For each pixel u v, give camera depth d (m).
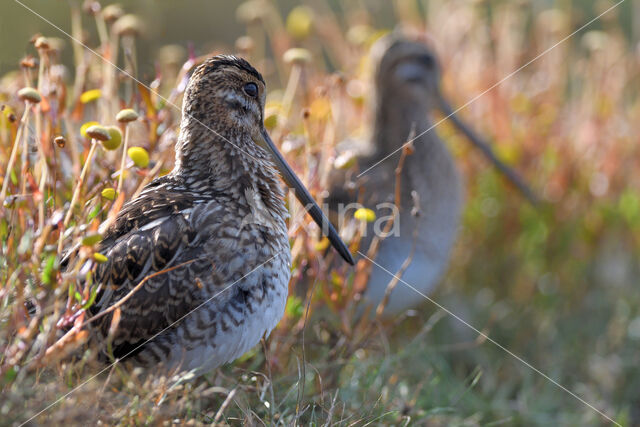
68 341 6.27
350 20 15.02
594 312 11.48
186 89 7.26
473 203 11.98
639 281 11.76
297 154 9.41
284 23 16.58
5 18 12.16
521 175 12.16
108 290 6.65
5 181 6.71
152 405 6.52
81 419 6.09
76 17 9.16
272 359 7.97
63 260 6.74
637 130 12.52
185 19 15.45
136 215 6.89
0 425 5.91
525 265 11.79
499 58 13.25
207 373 7.50
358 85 12.30
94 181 7.75
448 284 11.48
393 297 9.91
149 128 8.05
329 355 8.23
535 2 15.30
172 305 6.64
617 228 12.09
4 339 6.34
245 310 6.80
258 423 7.30
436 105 11.55
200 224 6.79
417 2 17.16
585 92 12.74
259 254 6.89
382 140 10.69
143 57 12.66
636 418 10.05
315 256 8.34
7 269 6.67
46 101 7.74
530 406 9.75
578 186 12.07
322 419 7.40
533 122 12.41
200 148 7.23
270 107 9.19
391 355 8.84
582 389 10.20
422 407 8.84
